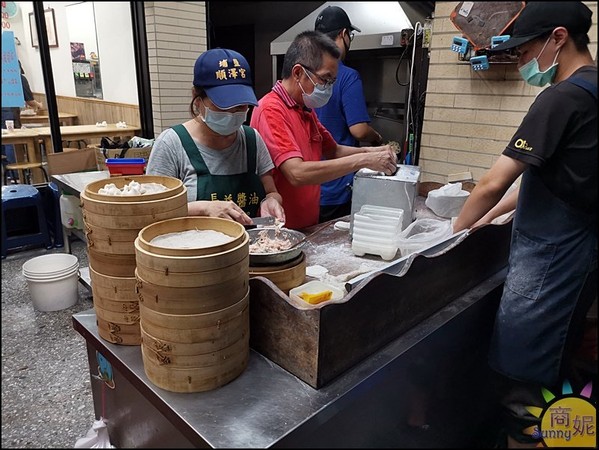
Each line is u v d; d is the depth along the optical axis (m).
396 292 1.03
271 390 0.89
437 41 2.31
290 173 1.72
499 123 2.23
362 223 1.52
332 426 0.86
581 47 1.10
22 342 1.49
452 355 1.21
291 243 1.25
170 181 1.12
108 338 1.05
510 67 2.14
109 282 0.99
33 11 1.80
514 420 0.95
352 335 0.93
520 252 1.24
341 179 2.47
